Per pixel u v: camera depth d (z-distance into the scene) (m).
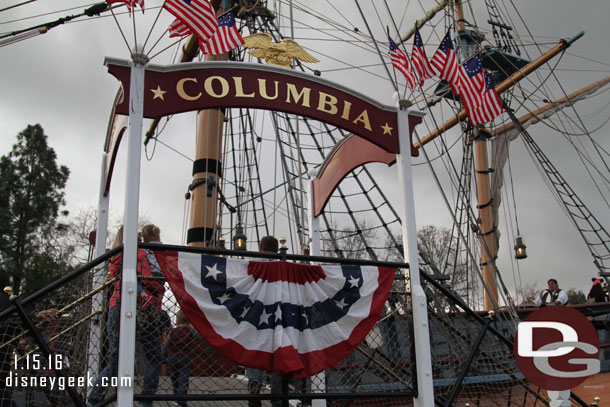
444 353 6.59
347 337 4.88
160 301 4.55
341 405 6.62
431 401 4.90
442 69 7.16
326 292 4.96
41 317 4.74
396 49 5.96
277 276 4.81
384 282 5.19
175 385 4.60
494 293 15.58
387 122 5.54
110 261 4.52
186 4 4.88
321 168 7.33
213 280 4.56
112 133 6.66
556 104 16.38
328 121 5.21
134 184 4.38
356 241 20.86
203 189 10.84
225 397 4.31
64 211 32.72
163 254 4.46
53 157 34.00
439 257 31.03
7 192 31.94
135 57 4.63
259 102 4.95
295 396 4.54
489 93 7.39
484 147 17.33
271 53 5.61
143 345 4.45
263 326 4.65
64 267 31.12
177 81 4.75
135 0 4.67
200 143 11.11
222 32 5.50
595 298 11.46
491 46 16.97
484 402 7.29
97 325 5.16
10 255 29.94
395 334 5.46
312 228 7.31
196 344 5.07
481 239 13.61
